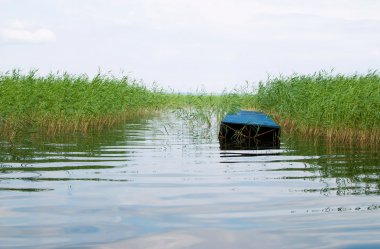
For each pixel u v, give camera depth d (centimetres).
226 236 402
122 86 1962
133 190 591
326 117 1208
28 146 1045
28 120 1395
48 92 1370
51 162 822
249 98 2036
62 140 1174
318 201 532
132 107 2164
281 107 1517
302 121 1390
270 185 627
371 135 1117
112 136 1291
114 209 493
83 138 1227
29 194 562
